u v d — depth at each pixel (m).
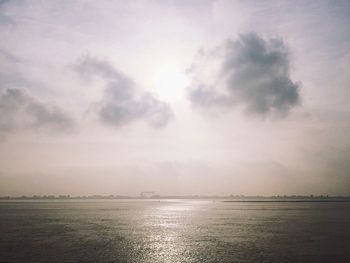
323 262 41.50
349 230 72.44
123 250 49.53
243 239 60.62
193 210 171.75
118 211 160.25
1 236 64.81
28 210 166.88
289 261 42.00
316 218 106.31
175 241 58.56
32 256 45.16
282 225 85.00
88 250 49.44
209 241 58.53
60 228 79.44
